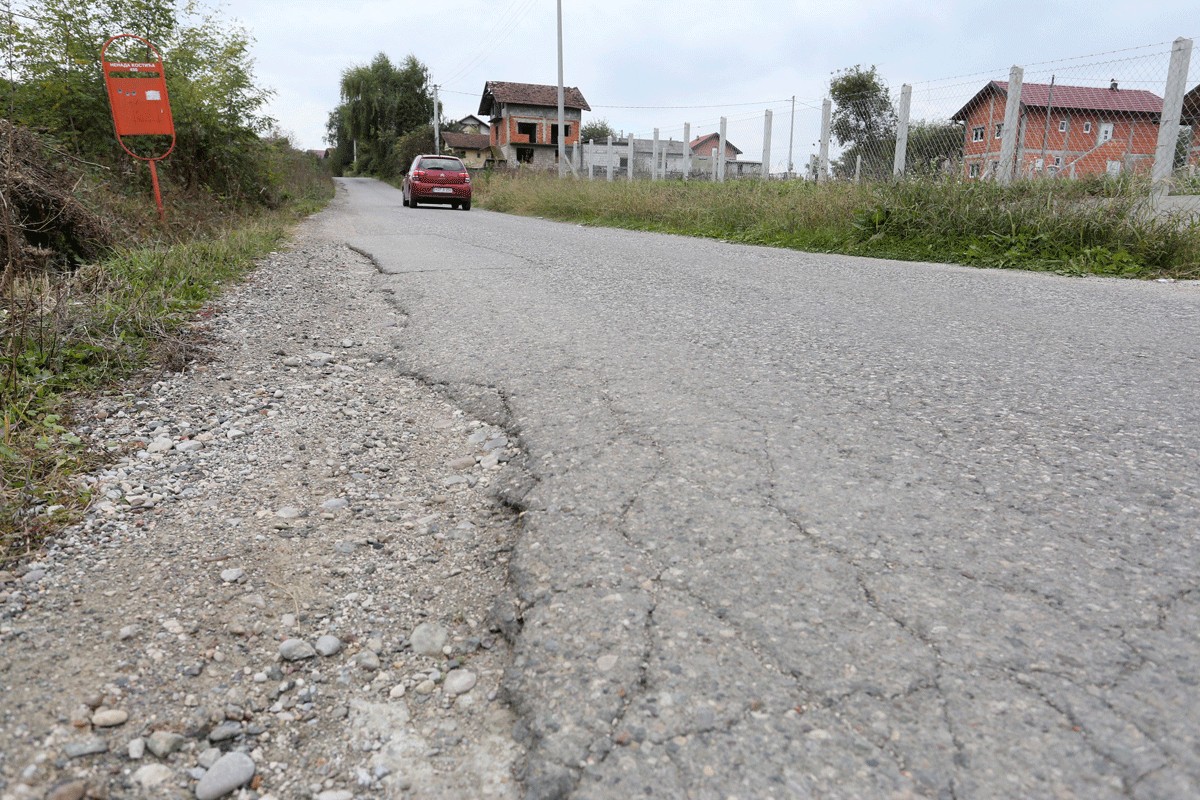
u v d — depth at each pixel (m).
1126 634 1.61
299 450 3.00
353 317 5.16
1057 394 3.11
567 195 16.83
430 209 20.44
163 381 3.71
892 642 1.62
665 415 2.98
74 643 1.80
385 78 67.38
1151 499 2.18
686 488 2.35
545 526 2.20
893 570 1.87
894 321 4.54
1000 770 1.30
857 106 13.00
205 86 11.88
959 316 4.65
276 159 15.25
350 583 2.09
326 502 2.56
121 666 1.73
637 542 2.06
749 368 3.58
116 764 1.47
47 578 2.08
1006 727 1.38
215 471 2.80
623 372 3.57
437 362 3.99
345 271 7.11
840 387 3.26
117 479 2.70
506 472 2.69
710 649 1.63
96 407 3.32
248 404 3.49
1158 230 6.89
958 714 1.42
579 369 3.67
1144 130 9.34
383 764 1.48
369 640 1.85
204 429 3.19
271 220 11.75
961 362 3.62
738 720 1.44
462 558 2.20
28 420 3.02
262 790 1.43
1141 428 2.71
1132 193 7.34
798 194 10.93
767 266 7.19
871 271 6.79
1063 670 1.51
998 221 7.71
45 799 1.37
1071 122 9.91
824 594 1.79
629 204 14.13
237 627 1.89
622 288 5.88
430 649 1.81
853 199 9.49
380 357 4.21
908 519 2.11
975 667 1.53
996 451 2.55
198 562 2.18
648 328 4.45
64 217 6.01
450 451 2.97
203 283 5.85
